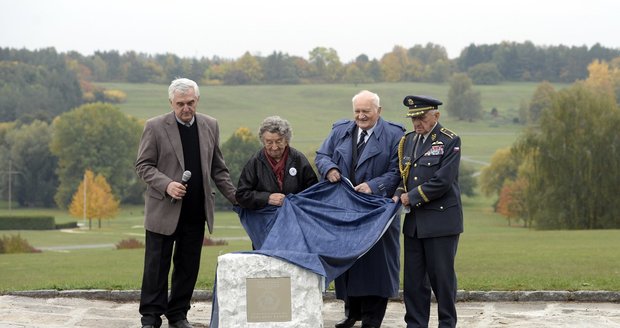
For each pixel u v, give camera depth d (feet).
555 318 32.19
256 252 27.53
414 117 29.71
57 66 638.94
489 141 560.61
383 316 31.73
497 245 76.89
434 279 29.73
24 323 32.19
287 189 30.83
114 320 33.04
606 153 179.93
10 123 496.64
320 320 27.27
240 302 27.22
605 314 32.86
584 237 89.25
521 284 37.42
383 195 30.73
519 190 280.31
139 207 400.67
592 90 195.52
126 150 399.24
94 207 304.71
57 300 36.70
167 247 31.17
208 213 31.37
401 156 30.63
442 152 29.48
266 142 30.55
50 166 413.59
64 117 399.85
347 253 28.37
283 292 27.25
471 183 392.88
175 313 31.89
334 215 29.58
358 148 31.89
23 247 132.98
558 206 181.68
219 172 32.40
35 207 410.52
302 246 28.40
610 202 179.83
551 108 185.78
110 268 57.16
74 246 192.24
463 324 31.53
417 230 29.63
